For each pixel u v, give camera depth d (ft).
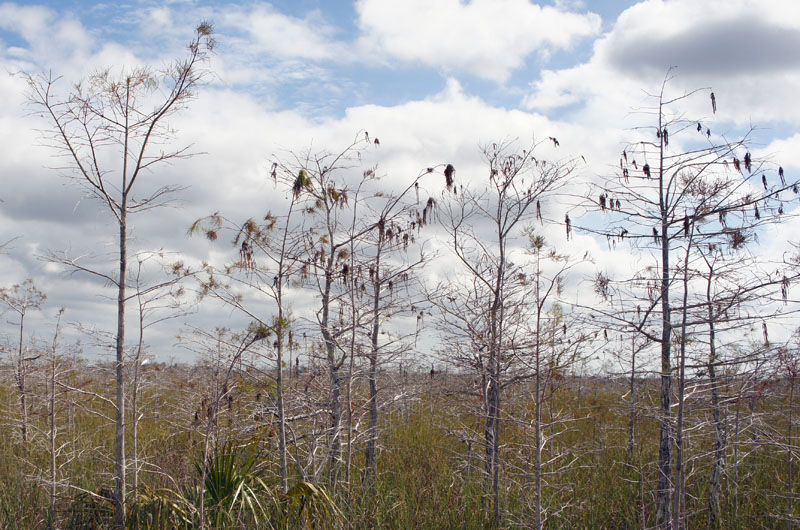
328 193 35.35
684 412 29.12
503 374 32.96
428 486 37.52
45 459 39.83
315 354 34.83
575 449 35.55
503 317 33.99
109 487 32.73
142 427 42.91
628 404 30.25
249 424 32.68
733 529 32.99
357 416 35.68
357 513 31.40
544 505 32.32
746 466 40.81
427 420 51.37
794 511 33.81
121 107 28.14
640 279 28.40
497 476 31.68
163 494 28.66
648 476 37.99
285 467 29.53
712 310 27.81
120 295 27.81
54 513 31.12
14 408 43.80
